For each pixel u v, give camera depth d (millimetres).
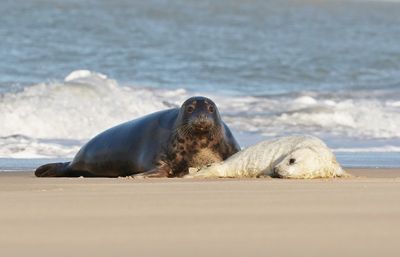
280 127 75438
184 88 97312
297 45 147250
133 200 28609
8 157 57312
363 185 33906
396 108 85750
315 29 176750
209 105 43750
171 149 43812
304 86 105562
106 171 47062
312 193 30578
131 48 129500
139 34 147375
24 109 72688
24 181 38750
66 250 19562
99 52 122938
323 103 88500
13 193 31172
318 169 38656
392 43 155750
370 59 130625
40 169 46781
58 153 59969
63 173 47250
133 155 45719
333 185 33938
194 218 24328
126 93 81312
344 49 143250
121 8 190875
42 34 137125
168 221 23781
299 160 38562
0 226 22984
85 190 32438
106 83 82000
